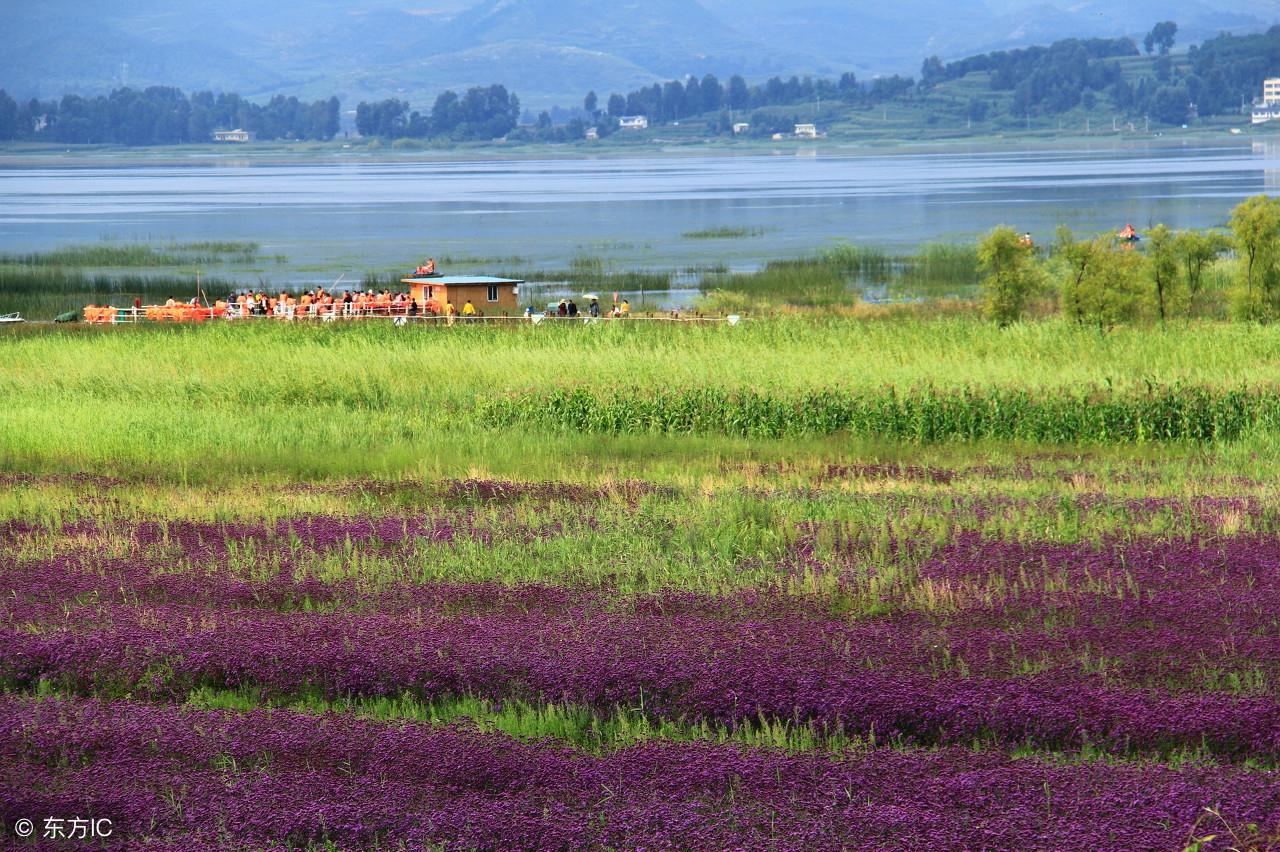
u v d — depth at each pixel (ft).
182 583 283.59
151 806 175.01
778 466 435.12
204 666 230.68
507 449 455.63
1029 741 196.03
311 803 174.19
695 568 288.71
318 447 460.55
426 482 401.70
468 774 184.75
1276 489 369.30
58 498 377.50
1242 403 474.90
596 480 402.93
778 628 245.04
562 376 582.76
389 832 168.86
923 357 621.31
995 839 160.45
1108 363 593.42
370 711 215.92
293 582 282.97
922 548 302.04
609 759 188.85
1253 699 202.59
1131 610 250.98
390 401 559.79
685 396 505.25
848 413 492.95
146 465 436.76
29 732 201.16
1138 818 165.99
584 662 224.74
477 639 238.89
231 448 458.09
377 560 302.66
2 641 241.76
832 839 162.30
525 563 297.53
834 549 305.12
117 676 228.84
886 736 202.28
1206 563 285.64
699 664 222.48
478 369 609.01
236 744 194.70
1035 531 316.19
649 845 162.91
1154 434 474.08
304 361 639.76
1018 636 237.86
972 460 444.14
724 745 193.57
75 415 514.27
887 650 230.89
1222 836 159.94
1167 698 205.05
